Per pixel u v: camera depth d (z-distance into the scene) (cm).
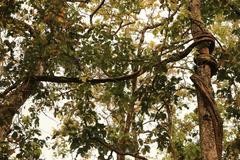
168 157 1452
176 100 1016
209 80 742
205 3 1077
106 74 955
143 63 897
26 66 995
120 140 1062
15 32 1048
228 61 1002
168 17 841
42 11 991
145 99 1000
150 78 977
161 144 1067
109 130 1073
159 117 1048
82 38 940
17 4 1032
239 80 1027
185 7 849
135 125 1073
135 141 1082
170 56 873
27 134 1123
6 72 1013
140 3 1158
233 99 1139
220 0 1058
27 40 1007
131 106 1031
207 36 802
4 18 1031
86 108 1068
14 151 1059
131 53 921
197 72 758
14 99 1108
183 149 1116
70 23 971
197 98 730
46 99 1236
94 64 919
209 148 667
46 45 941
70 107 1238
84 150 1006
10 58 1014
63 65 950
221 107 1359
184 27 859
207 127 687
